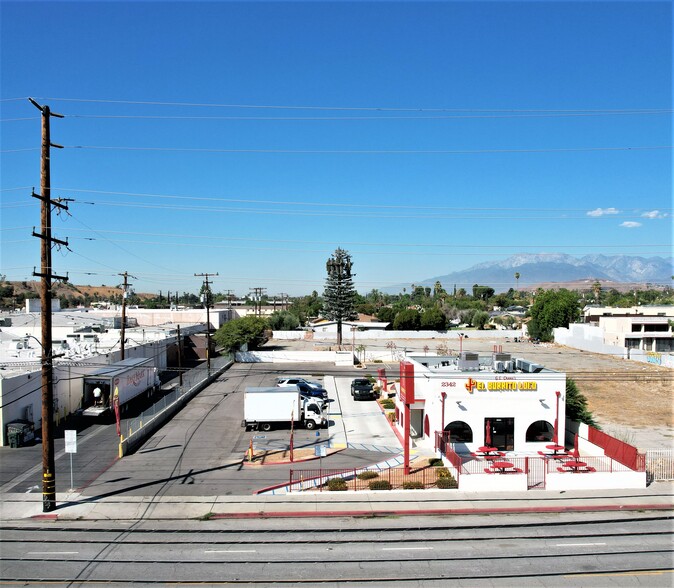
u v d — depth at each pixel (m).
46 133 22.05
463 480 24.08
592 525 20.23
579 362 70.31
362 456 29.81
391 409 42.25
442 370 32.47
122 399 39.78
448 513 21.58
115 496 23.12
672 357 66.94
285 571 16.06
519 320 149.62
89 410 37.22
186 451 30.72
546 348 87.69
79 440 32.88
